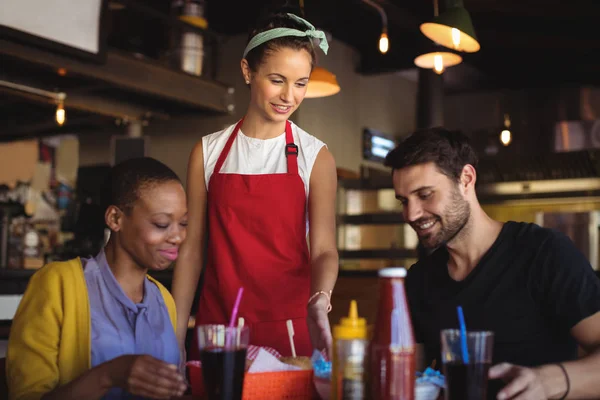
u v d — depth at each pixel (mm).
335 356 1167
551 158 8023
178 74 6113
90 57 5152
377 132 9016
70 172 8266
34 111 6516
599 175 7812
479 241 1736
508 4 7547
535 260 1657
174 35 6477
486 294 1704
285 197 2004
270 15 1998
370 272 6926
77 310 1392
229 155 2082
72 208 7609
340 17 7605
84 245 5926
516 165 8234
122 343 1434
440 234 1705
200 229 2111
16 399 1311
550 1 7465
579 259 1623
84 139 8289
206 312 2035
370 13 7449
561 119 9570
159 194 1422
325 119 8133
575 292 1581
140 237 1425
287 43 1910
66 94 5844
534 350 1662
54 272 1403
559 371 1341
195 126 7852
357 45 8664
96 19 5195
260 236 1991
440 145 1675
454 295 1746
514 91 9969
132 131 6520
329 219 2055
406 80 10156
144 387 1161
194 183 2115
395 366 1107
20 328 1357
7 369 1359
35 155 7938
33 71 5434
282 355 1939
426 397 1256
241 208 2002
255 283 1975
